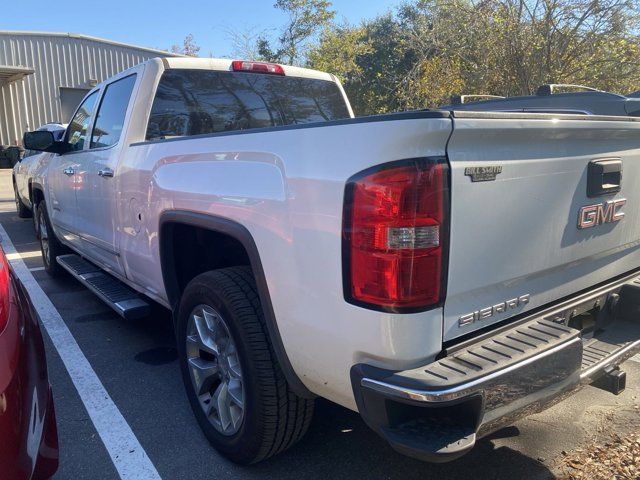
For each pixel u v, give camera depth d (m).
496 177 2.08
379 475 2.75
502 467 2.80
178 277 3.35
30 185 6.70
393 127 1.89
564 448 2.96
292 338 2.32
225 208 2.62
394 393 1.90
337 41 22.33
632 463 2.80
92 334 4.68
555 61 10.42
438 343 2.01
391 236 1.91
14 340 2.01
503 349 2.11
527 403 2.08
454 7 11.64
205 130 4.13
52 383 3.76
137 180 3.51
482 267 2.10
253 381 2.52
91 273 4.93
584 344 2.74
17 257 7.67
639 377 3.77
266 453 2.67
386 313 1.93
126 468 2.82
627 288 2.95
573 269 2.63
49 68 25.34
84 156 4.63
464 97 6.07
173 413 3.36
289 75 4.53
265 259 2.39
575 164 2.43
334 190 2.04
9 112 24.97
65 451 2.96
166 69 3.92
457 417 2.00
